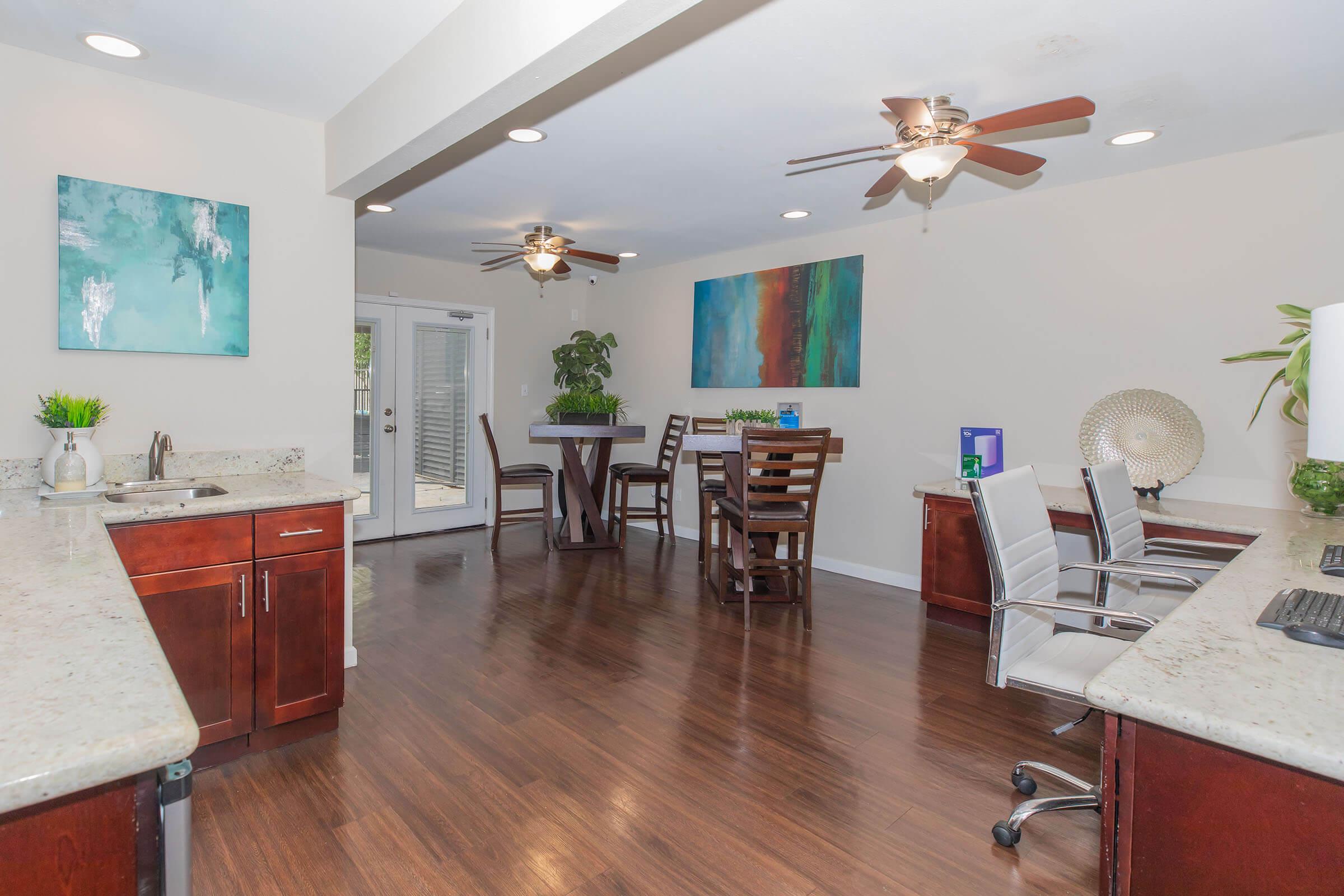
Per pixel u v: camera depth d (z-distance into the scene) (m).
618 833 1.90
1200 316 3.28
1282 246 3.06
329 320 3.03
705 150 3.20
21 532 1.68
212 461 2.74
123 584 1.23
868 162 3.35
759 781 2.17
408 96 2.36
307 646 2.35
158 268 2.60
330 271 3.03
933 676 3.01
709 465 5.39
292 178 2.91
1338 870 0.83
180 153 2.65
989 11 2.03
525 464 6.10
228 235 2.75
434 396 5.83
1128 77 2.43
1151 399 3.33
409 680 2.88
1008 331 3.92
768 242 5.06
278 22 2.17
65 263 2.43
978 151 2.51
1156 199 3.40
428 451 5.82
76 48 2.34
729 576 4.39
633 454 6.29
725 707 2.68
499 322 6.16
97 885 0.76
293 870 1.73
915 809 2.03
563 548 5.30
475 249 5.22
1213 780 0.92
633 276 6.23
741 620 3.74
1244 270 3.16
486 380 6.13
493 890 1.67
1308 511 2.79
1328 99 2.58
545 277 5.56
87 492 2.27
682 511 5.94
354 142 2.74
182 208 2.64
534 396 6.43
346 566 3.02
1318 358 1.31
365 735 2.42
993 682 1.81
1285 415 2.51
